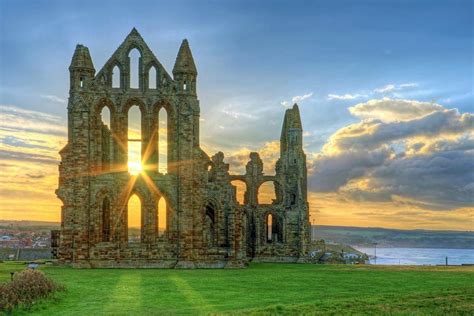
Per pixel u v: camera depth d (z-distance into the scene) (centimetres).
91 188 8300
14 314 3978
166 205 8438
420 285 5447
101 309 4172
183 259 8275
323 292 4994
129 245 8306
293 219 10712
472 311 4116
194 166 8425
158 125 8494
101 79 8412
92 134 8350
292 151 11150
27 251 11638
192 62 8556
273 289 5247
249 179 10919
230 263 8294
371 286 5400
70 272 7288
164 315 3928
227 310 4116
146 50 8519
